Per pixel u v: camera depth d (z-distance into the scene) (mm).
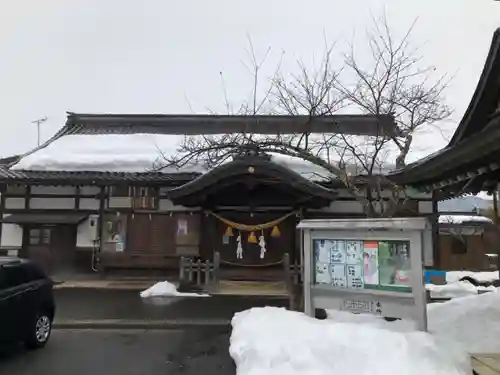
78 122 24312
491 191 9672
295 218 17688
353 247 7699
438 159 5816
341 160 14180
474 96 8422
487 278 16656
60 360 7086
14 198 19219
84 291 15547
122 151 20641
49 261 18797
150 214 18750
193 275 16453
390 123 13703
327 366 5379
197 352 7688
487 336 6754
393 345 5867
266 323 7562
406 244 7066
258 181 16047
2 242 18969
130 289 16078
